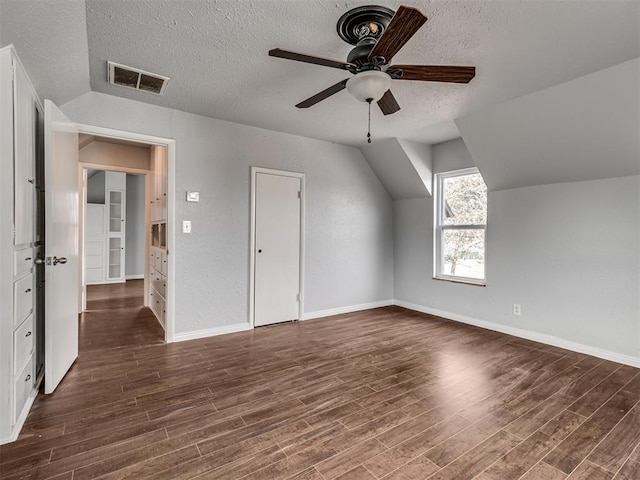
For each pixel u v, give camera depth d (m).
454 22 1.86
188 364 2.77
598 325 3.03
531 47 2.12
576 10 1.75
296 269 4.14
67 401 2.14
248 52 2.21
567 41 2.04
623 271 2.89
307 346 3.23
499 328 3.78
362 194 4.76
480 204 4.11
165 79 2.61
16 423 1.79
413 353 3.06
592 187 3.07
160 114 3.19
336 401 2.19
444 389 2.36
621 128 2.61
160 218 3.84
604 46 2.10
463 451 1.69
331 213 4.45
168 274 3.28
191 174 3.37
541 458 1.64
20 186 1.84
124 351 3.05
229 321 3.64
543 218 3.41
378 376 2.57
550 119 2.90
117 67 2.41
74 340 2.71
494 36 2.00
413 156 4.34
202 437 1.79
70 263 2.58
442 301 4.42
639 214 2.80
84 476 1.49
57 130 2.27
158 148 4.02
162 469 1.54
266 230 3.89
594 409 2.10
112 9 1.76
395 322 4.12
